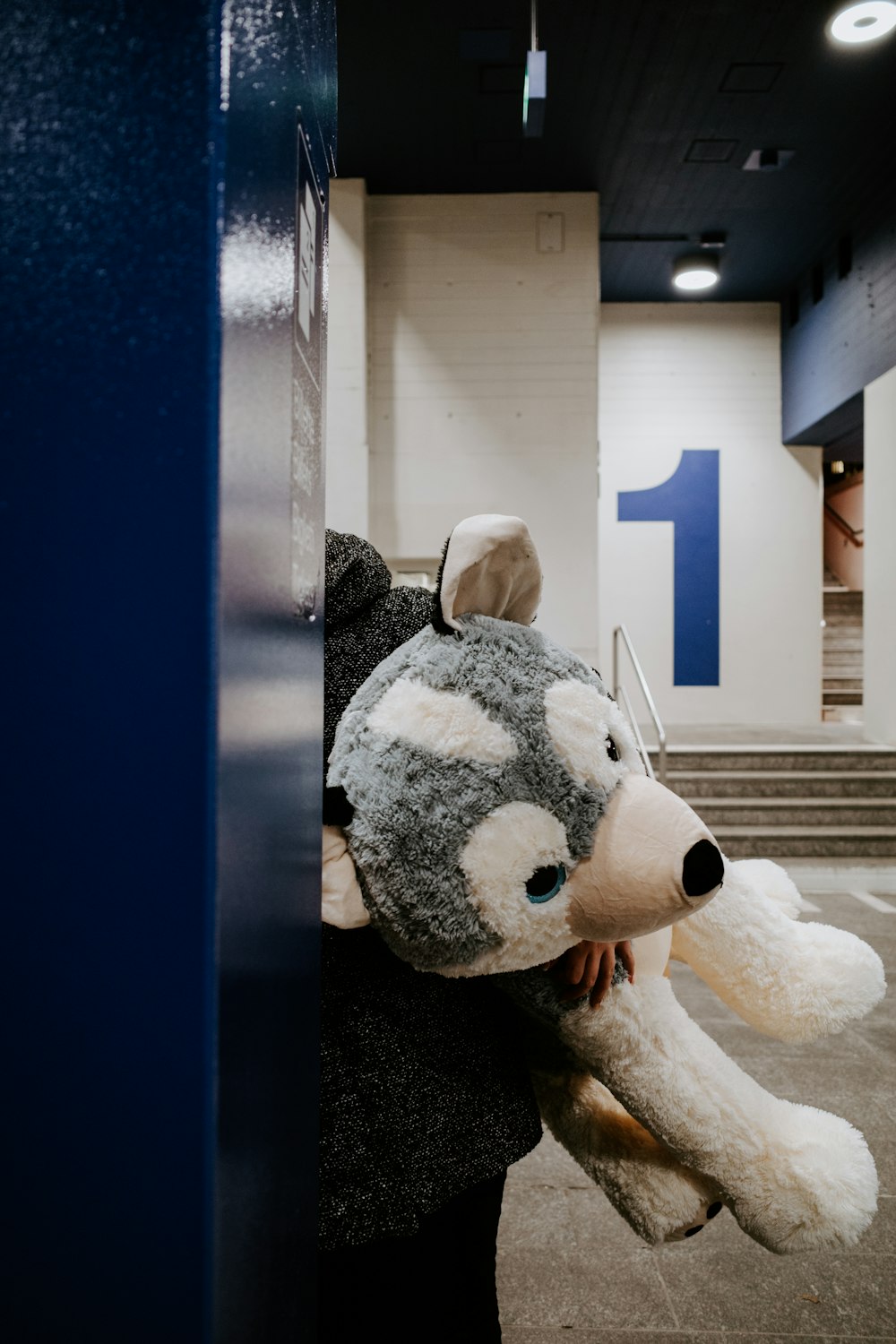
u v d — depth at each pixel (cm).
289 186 57
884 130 677
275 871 52
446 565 92
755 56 588
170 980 40
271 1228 51
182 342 41
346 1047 96
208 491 40
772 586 1047
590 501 736
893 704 812
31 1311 40
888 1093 307
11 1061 40
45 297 41
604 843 84
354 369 717
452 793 82
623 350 1040
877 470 827
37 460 41
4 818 41
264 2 50
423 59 588
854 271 847
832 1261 217
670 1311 201
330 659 108
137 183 41
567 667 92
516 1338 192
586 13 552
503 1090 101
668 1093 102
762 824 708
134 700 40
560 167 713
